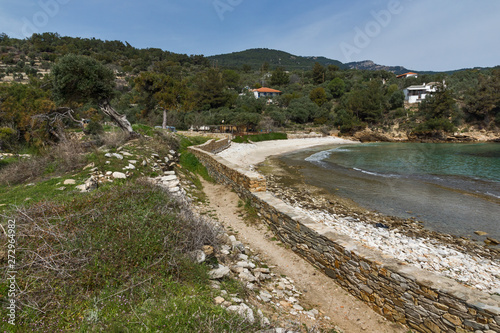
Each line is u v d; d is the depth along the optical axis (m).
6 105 25.61
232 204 11.38
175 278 4.39
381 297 5.25
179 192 10.12
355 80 107.50
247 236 8.59
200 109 68.38
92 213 5.54
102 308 3.49
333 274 6.36
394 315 5.04
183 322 3.23
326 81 104.81
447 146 49.97
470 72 94.88
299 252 7.51
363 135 65.31
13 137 22.91
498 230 11.63
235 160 30.22
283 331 3.67
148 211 5.88
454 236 11.02
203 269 4.84
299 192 17.44
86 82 15.24
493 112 60.41
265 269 6.45
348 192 17.56
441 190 18.12
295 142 53.47
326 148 48.59
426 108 65.94
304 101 78.81
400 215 13.42
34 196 8.16
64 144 12.84
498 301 4.09
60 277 3.96
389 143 59.25
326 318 5.03
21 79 59.12
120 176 10.38
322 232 6.76
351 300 5.71
